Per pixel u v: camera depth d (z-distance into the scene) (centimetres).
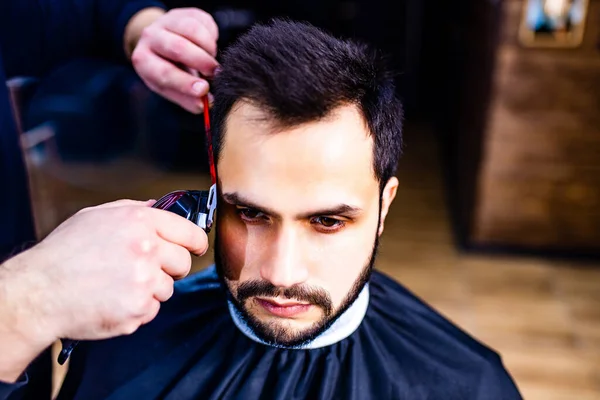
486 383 69
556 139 205
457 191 260
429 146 329
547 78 198
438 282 208
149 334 70
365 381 67
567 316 191
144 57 76
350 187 51
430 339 71
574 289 204
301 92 48
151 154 280
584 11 187
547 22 190
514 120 205
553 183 212
